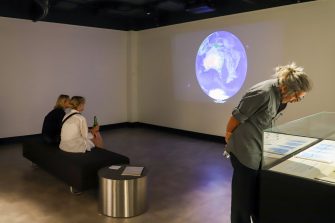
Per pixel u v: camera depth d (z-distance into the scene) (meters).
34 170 4.46
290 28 5.07
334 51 4.61
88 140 3.95
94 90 7.39
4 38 5.91
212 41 6.18
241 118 2.10
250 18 5.56
